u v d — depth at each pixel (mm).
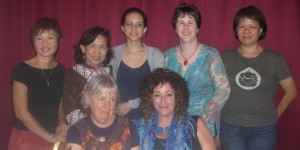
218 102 2244
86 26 3205
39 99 2262
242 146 2408
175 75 1912
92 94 1803
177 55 2445
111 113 1820
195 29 2332
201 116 2236
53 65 2402
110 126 1836
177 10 2352
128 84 2549
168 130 1867
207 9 3072
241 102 2391
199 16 2344
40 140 2246
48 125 2299
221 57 2496
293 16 3010
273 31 3045
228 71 2449
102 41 2342
